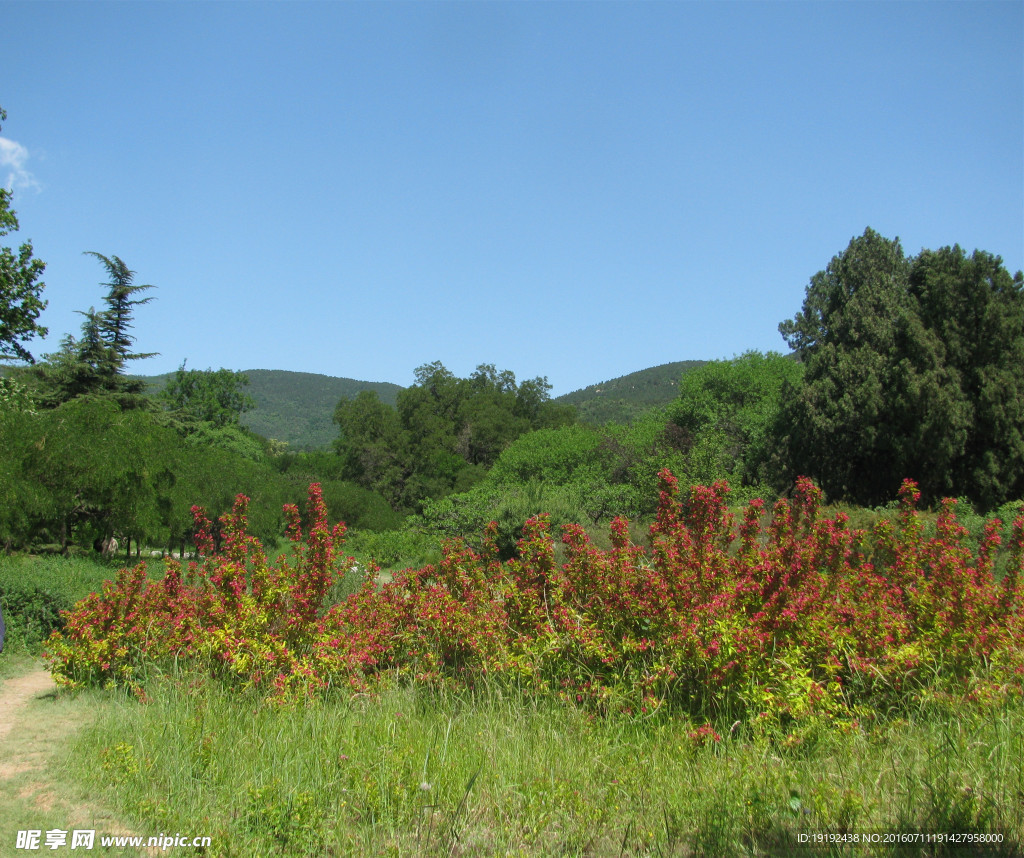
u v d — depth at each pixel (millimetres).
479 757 4344
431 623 5723
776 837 3348
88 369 32781
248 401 63094
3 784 4359
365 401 61344
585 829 3492
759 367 40469
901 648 4984
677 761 4234
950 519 5793
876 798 3652
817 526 5387
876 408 24234
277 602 6410
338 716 5203
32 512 15539
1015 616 5543
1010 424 22844
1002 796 3576
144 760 4516
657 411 43094
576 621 5324
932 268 24891
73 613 6984
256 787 3988
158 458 18703
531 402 77125
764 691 4637
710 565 5328
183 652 6422
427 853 3348
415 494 56406
